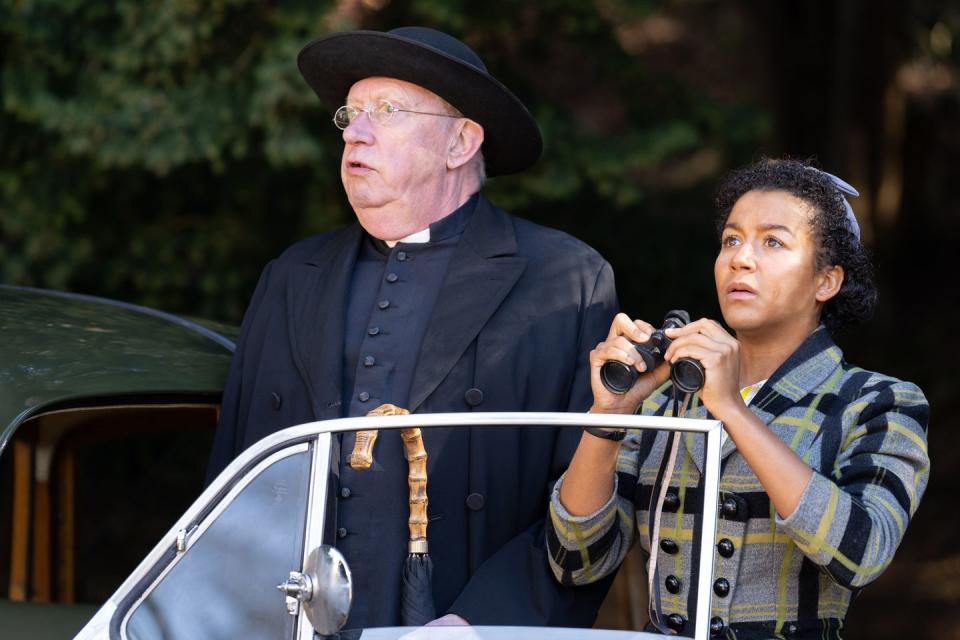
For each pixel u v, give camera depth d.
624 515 10.38
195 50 23.64
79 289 26.94
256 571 9.13
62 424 15.11
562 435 12.00
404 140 12.50
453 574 11.50
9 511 22.48
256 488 9.27
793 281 9.78
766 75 46.94
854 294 10.11
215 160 23.94
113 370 12.71
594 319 12.63
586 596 10.88
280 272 13.35
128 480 29.05
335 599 8.36
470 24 25.12
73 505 15.75
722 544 9.50
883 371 44.84
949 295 49.62
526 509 11.87
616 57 26.73
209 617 9.26
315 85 13.49
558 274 12.69
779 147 46.78
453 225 12.88
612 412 9.66
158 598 9.52
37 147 25.42
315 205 26.48
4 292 14.66
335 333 12.44
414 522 10.95
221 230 27.05
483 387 12.10
